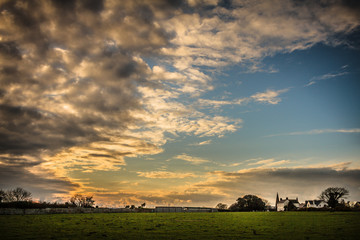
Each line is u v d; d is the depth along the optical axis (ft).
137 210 340.18
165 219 163.94
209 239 71.15
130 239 70.44
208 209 428.97
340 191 417.08
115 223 124.16
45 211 220.02
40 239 68.80
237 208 579.07
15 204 245.86
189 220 155.12
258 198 584.81
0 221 128.57
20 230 89.40
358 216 184.34
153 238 72.90
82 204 372.58
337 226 107.34
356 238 71.61
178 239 71.05
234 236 77.56
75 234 79.61
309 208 379.35
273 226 111.65
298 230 93.81
